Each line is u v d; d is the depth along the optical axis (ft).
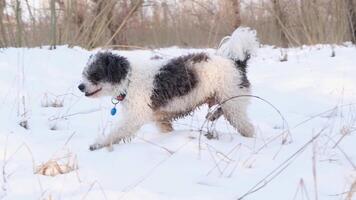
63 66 17.69
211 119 11.65
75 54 19.48
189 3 29.43
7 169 9.64
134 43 27.66
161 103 11.19
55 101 14.15
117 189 8.88
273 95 15.37
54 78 16.46
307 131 11.97
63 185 9.02
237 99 11.41
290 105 14.48
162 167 9.68
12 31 20.86
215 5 28.91
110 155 10.30
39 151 10.48
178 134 11.34
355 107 13.94
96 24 23.02
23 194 8.78
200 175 9.38
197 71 11.27
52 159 9.86
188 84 11.20
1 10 20.27
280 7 27.27
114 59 11.14
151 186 8.99
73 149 10.68
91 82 11.18
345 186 8.88
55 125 12.30
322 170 9.50
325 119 13.01
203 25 29.43
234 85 11.41
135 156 10.16
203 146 10.64
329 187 8.91
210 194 8.71
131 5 25.43
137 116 11.06
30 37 22.03
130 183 9.09
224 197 8.63
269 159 10.04
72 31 22.39
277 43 29.27
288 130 11.33
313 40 25.44
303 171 9.46
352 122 12.42
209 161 9.96
